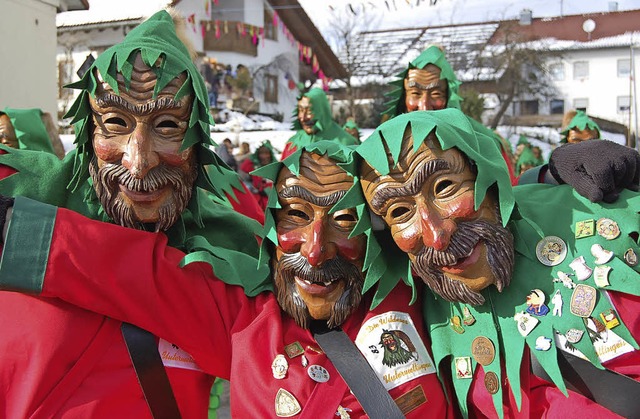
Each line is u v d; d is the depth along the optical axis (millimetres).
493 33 21906
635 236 1591
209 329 1659
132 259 1613
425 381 1572
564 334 1500
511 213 1489
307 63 21641
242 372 1589
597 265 1526
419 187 1418
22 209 1585
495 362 1527
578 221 1581
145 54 1563
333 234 1568
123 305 1593
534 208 1629
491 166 1438
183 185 1664
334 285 1603
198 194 1927
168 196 1651
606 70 24250
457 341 1592
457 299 1484
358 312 1674
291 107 21453
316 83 22047
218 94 19203
